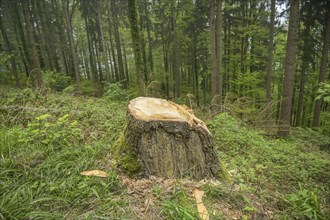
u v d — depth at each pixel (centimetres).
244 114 715
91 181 227
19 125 409
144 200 212
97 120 465
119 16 1861
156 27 1825
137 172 246
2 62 1048
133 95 1027
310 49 1058
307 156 498
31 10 1712
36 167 245
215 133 498
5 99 563
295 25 682
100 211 191
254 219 225
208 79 1902
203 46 1634
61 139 324
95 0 1630
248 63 1348
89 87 1622
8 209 178
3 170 234
